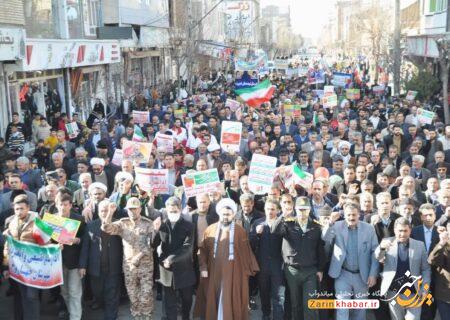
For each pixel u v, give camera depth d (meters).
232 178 9.89
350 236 7.58
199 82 40.09
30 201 9.32
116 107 28.23
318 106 21.66
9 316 8.55
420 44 39.12
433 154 13.31
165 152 11.76
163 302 8.38
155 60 43.72
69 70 24.81
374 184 10.44
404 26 45.97
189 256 7.85
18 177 9.29
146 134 16.92
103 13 30.27
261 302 8.23
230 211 7.67
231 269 7.63
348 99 25.47
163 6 39.94
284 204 7.75
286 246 7.59
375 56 47.47
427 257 7.37
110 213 7.68
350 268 7.55
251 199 8.59
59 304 8.82
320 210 8.06
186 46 35.69
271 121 17.95
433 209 7.86
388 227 7.97
